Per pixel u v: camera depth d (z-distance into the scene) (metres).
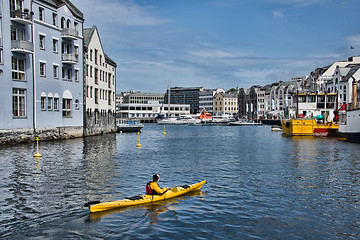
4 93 33.88
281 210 13.51
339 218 12.66
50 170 21.22
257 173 21.25
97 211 12.98
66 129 44.53
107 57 65.06
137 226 11.63
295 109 66.06
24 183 17.52
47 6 40.66
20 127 36.19
